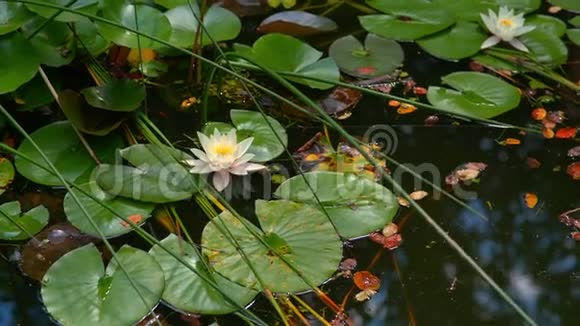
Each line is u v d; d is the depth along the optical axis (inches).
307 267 120.6
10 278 120.7
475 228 124.3
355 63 135.3
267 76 134.2
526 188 126.7
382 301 120.3
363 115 131.7
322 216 123.3
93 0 130.6
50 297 118.8
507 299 115.0
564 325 119.4
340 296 120.4
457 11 139.9
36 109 130.6
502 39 136.3
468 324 119.5
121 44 130.8
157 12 132.8
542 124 131.2
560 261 122.5
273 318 119.1
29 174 125.3
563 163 128.3
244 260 120.6
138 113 129.4
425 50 136.3
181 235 122.8
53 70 133.0
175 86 133.4
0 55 128.1
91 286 119.3
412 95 133.4
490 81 133.3
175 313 118.8
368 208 124.2
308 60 133.7
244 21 140.3
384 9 139.4
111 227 122.7
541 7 142.9
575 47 138.2
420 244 123.3
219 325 118.6
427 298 120.6
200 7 137.7
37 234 122.7
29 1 125.9
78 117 127.2
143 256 120.7
